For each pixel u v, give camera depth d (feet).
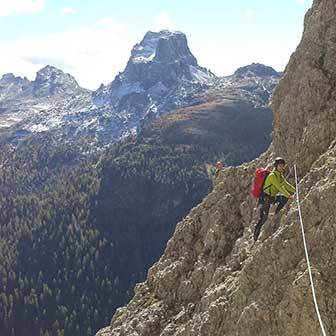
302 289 54.70
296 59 94.48
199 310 79.97
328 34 85.35
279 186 67.15
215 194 103.55
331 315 52.16
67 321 517.55
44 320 536.42
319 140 75.00
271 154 94.63
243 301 65.00
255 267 64.69
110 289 578.25
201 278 91.04
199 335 71.56
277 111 93.56
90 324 522.47
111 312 549.13
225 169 107.65
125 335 97.19
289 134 86.22
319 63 84.84
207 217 102.22
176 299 95.71
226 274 78.69
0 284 601.62
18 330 532.73
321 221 58.59
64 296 576.61
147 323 94.07
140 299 106.32
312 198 60.95
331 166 63.46
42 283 602.44
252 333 60.23
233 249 84.69
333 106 77.10
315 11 90.43
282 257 61.00
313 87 83.10
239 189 98.32
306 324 53.72
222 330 67.92
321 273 54.80
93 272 615.98
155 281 106.32
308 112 82.84
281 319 56.70
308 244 58.44
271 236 65.05
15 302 558.15
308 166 75.25
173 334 85.92
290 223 62.80
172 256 107.04
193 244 103.71
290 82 94.84
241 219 93.09
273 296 59.57
